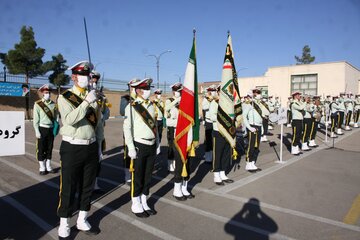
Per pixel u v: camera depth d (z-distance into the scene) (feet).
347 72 109.81
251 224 15.06
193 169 26.48
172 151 24.91
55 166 26.99
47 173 24.41
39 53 82.74
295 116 33.04
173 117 24.57
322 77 110.93
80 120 13.09
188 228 14.56
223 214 16.28
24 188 20.44
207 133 28.43
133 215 16.07
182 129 18.57
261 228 14.61
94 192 19.65
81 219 14.12
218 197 19.01
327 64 109.81
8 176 23.36
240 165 27.96
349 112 59.93
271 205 17.63
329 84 109.70
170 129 24.88
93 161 14.03
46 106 23.86
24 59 81.66
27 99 82.69
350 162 29.48
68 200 13.39
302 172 25.40
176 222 15.24
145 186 16.39
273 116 30.78
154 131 16.26
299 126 33.01
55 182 21.86
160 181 22.67
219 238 13.57
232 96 21.98
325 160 30.42
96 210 16.75
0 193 19.36
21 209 16.72
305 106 35.06
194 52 19.34
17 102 80.94
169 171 25.43
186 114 18.69
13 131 11.89
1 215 15.92
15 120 11.93
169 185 21.62
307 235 13.93
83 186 14.02
